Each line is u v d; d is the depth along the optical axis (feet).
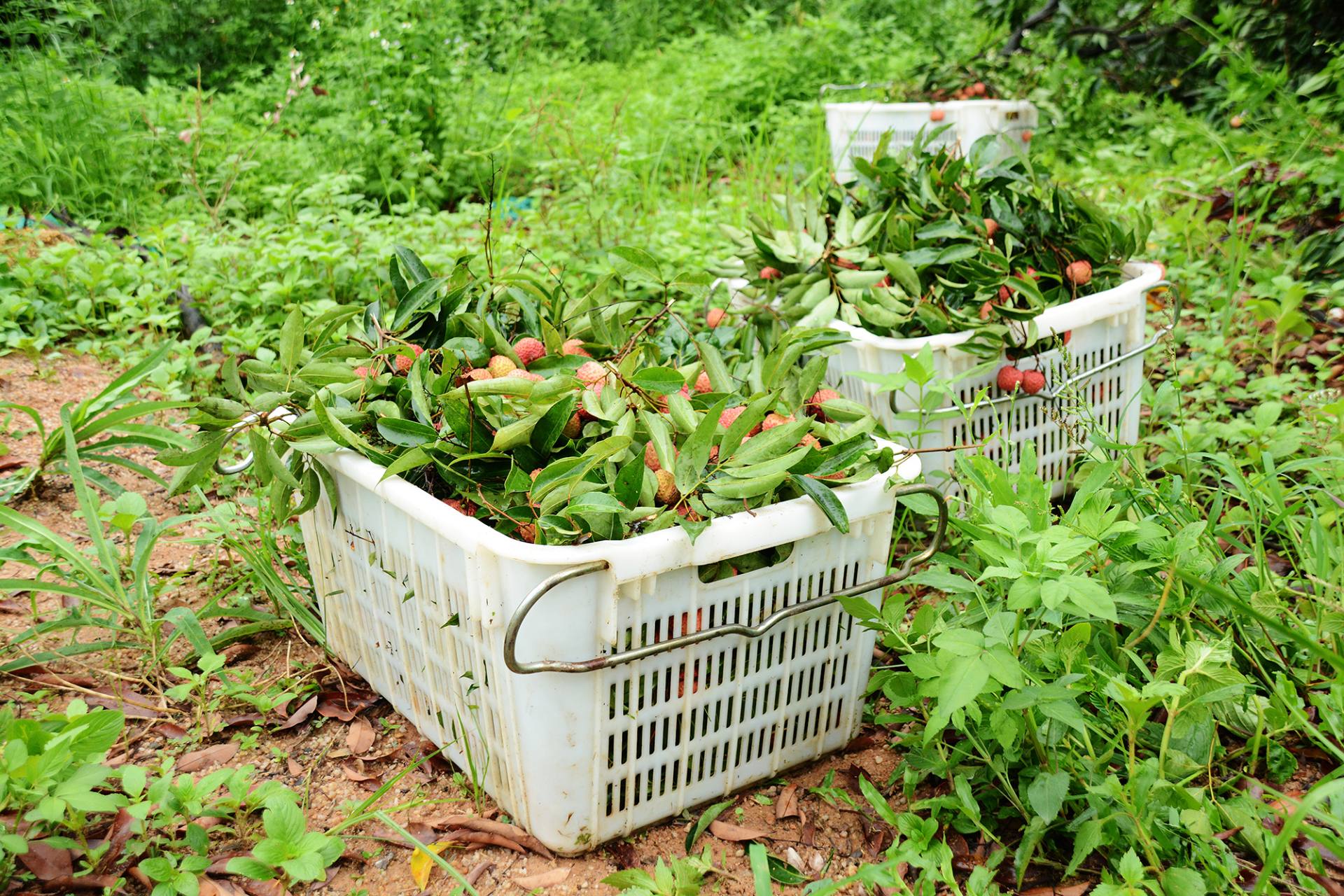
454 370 6.52
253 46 30.48
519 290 7.61
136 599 7.83
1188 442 9.18
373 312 7.44
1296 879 5.85
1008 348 9.00
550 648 5.43
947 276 9.75
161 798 5.62
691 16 41.65
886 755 7.03
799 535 5.84
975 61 22.62
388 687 7.26
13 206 16.24
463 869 6.09
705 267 14.52
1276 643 7.12
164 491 10.10
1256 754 6.36
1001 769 6.07
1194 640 6.22
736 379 7.49
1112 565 6.79
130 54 28.94
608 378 6.24
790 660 6.41
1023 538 5.85
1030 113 20.81
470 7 32.60
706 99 26.89
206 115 21.30
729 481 5.80
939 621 6.22
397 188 20.12
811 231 10.18
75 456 7.75
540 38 34.01
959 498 7.61
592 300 7.77
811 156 22.33
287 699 7.37
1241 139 18.22
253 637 8.14
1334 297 13.23
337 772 6.88
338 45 25.02
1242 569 8.08
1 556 7.35
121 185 18.16
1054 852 6.12
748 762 6.57
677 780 6.31
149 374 11.53
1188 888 5.20
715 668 6.08
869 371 9.16
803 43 30.58
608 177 17.52
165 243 15.29
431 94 21.98
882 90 23.65
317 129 22.03
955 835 6.31
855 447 6.03
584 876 6.03
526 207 18.85
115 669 7.66
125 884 5.83
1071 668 6.03
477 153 17.40
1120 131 22.74
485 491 6.21
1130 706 5.26
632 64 35.12
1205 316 13.44
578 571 5.22
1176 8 20.80
